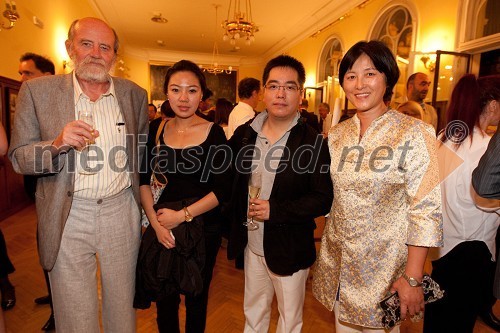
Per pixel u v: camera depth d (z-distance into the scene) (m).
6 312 2.25
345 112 6.40
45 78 1.36
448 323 1.37
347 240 1.20
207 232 1.59
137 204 1.53
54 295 1.38
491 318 2.22
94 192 1.38
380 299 1.14
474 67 4.57
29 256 3.19
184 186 1.55
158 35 10.05
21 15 4.44
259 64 12.95
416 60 5.05
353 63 1.16
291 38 9.74
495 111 1.33
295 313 1.51
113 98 1.46
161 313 1.62
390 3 5.78
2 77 3.95
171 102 1.53
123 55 11.25
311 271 2.84
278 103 1.38
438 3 4.84
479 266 1.33
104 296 1.49
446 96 4.62
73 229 1.36
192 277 1.47
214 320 2.21
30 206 5.06
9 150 1.30
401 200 1.15
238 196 1.54
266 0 7.14
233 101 12.99
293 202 1.35
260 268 1.59
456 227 1.34
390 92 1.21
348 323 1.31
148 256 1.48
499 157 0.97
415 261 1.08
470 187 1.31
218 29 9.37
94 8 7.60
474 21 4.46
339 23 7.48
